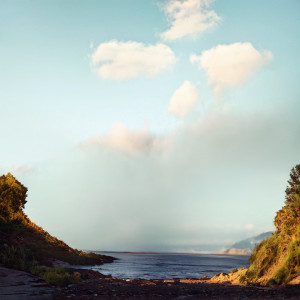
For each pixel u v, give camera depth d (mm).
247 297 16453
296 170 27281
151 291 20891
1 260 26609
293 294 15336
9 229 43344
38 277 23141
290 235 25125
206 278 37812
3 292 16891
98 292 19688
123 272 48031
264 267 26391
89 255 67875
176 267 74625
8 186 48969
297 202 25172
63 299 16609
